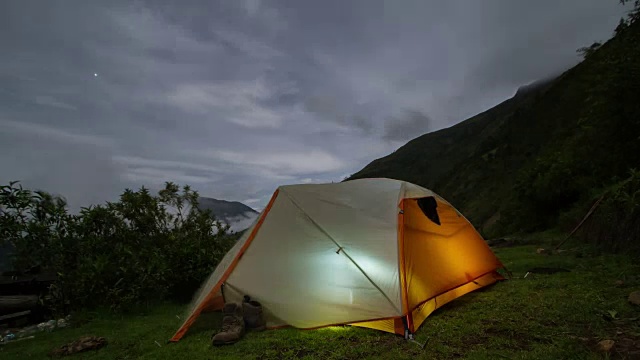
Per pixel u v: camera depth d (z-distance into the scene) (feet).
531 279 20.90
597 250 25.86
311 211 17.87
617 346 10.94
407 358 11.71
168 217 26.63
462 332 13.57
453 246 19.48
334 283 15.80
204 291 18.90
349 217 17.54
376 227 16.94
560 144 61.41
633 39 30.40
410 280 15.33
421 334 13.78
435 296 16.22
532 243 37.83
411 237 17.02
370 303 14.80
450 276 17.90
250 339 14.56
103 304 20.97
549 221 46.73
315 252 16.76
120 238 23.91
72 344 15.28
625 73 28.12
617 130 30.68
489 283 20.90
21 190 20.72
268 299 16.38
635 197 23.65
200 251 24.57
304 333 14.83
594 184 36.06
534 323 13.65
